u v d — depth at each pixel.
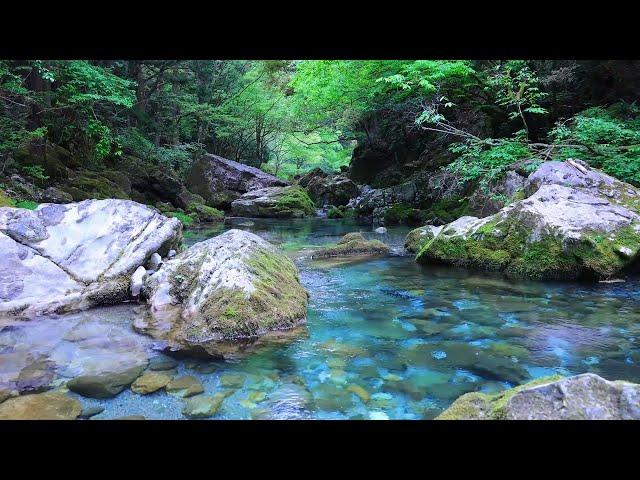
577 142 7.96
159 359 3.09
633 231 5.27
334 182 19.20
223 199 18.45
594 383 1.92
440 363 3.02
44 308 4.09
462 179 9.50
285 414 2.38
